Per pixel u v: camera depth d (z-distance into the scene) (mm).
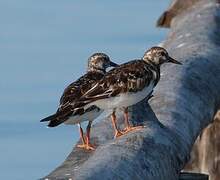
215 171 17109
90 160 10633
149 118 13188
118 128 12898
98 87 12664
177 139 12492
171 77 14914
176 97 14023
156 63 13727
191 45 17203
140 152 11086
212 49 17109
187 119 13594
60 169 10789
